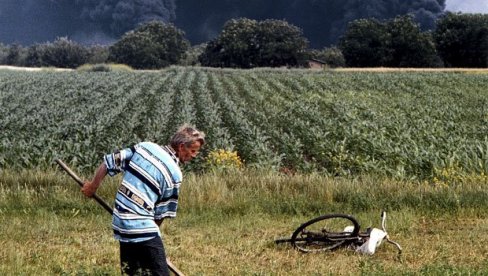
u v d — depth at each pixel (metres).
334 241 9.38
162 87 53.09
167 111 30.88
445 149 19.48
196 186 12.87
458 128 25.30
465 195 12.72
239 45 142.12
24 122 25.94
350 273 7.98
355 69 91.88
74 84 55.47
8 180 13.95
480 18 135.38
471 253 9.20
